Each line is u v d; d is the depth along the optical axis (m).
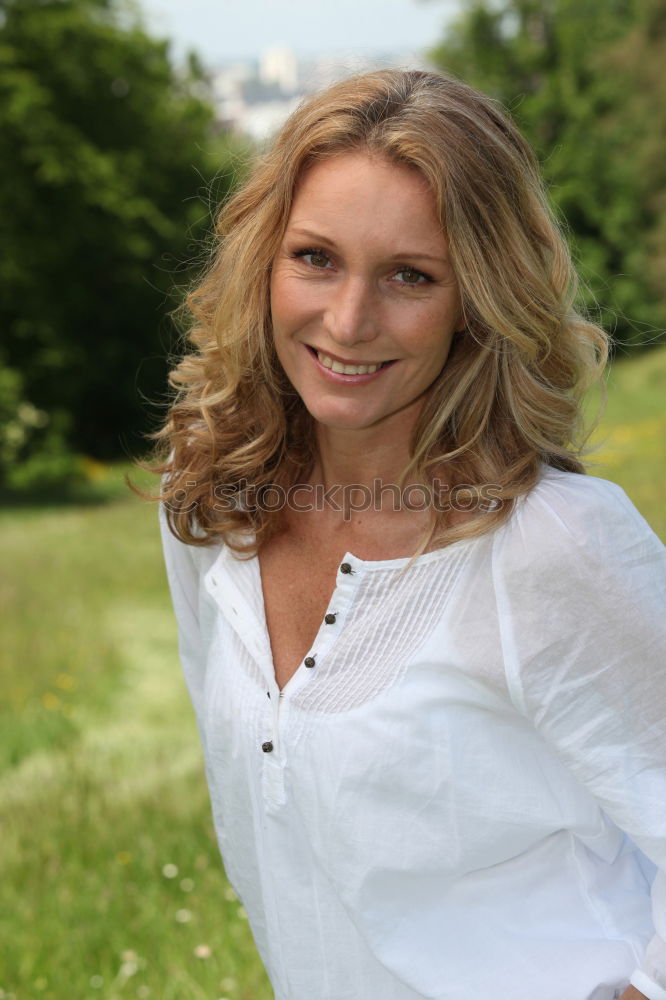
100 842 5.34
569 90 42.72
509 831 1.86
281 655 2.09
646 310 39.84
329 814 1.89
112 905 4.65
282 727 1.94
